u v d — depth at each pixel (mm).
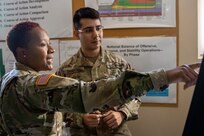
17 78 975
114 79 858
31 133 980
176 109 2006
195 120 635
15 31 1027
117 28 2055
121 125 1790
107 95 836
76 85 869
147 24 1993
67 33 2182
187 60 1949
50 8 2213
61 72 1857
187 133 648
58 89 872
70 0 2152
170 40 1964
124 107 1728
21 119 957
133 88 817
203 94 626
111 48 2082
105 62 1821
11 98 957
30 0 2266
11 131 984
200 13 1939
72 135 1750
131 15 2018
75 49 2172
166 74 808
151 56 2010
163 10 1956
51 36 2223
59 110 901
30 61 1031
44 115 980
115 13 2045
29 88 915
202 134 623
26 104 937
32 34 1015
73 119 1743
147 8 1981
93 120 1658
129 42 2041
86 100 844
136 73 831
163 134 2049
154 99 2037
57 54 2217
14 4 2316
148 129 2074
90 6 2096
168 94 2004
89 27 1778
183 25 1935
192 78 793
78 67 1829
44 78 913
